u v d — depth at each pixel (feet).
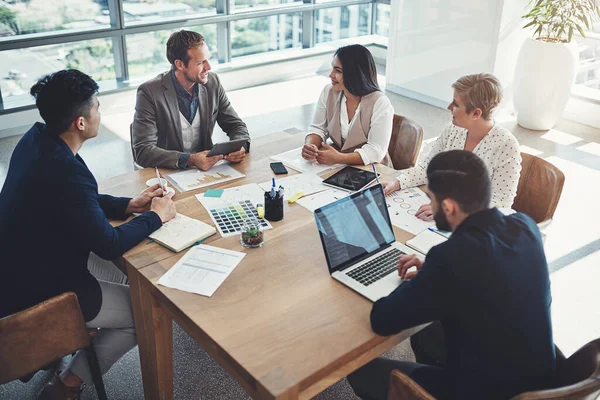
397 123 9.91
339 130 9.75
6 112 15.81
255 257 6.51
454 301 4.90
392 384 5.18
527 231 5.12
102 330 7.14
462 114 7.70
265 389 4.75
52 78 6.36
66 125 6.44
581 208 12.68
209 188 8.07
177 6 18.60
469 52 17.61
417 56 19.13
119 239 6.47
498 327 4.90
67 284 6.63
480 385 5.09
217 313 5.60
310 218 7.36
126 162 14.76
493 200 7.66
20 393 7.70
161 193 7.54
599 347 4.97
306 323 5.49
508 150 7.68
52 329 5.93
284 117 17.83
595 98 16.97
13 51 15.87
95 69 17.78
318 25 22.29
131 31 17.71
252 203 7.68
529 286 4.93
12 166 6.66
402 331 5.68
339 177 8.41
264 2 20.44
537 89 16.24
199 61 9.18
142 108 9.29
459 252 4.87
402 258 6.14
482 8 16.81
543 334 5.03
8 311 6.55
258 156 9.22
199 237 6.79
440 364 6.92
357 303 5.79
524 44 16.35
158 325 6.58
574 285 10.14
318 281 6.11
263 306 5.71
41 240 6.38
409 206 7.67
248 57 20.94
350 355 5.22
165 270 6.26
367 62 9.20
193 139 10.01
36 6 15.88
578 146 15.90
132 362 8.35
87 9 16.84
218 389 7.84
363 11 23.25
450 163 5.13
